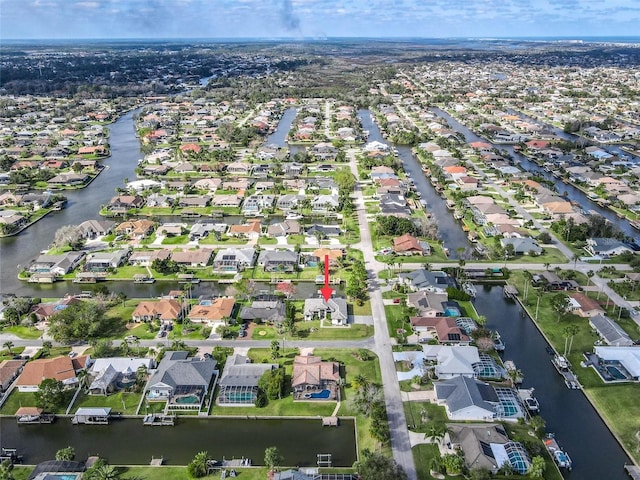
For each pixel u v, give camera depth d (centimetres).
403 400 10550
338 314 13125
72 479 8625
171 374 10856
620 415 10175
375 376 11244
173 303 13675
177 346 12050
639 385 10956
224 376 10900
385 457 8700
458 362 11281
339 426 10038
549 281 14850
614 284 14488
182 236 18712
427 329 12850
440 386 10656
